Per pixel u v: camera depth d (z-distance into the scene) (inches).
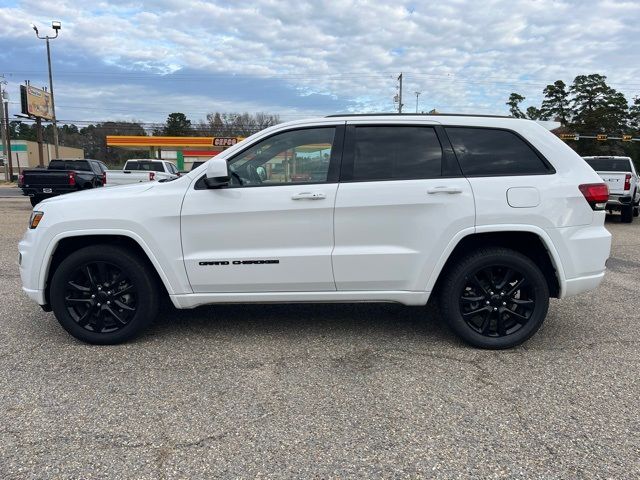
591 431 111.7
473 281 157.2
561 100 2630.4
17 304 209.3
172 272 157.2
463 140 158.1
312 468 98.7
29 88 1702.8
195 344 163.9
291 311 200.8
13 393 129.4
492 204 151.9
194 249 156.8
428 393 129.7
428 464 99.9
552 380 137.5
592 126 2504.9
